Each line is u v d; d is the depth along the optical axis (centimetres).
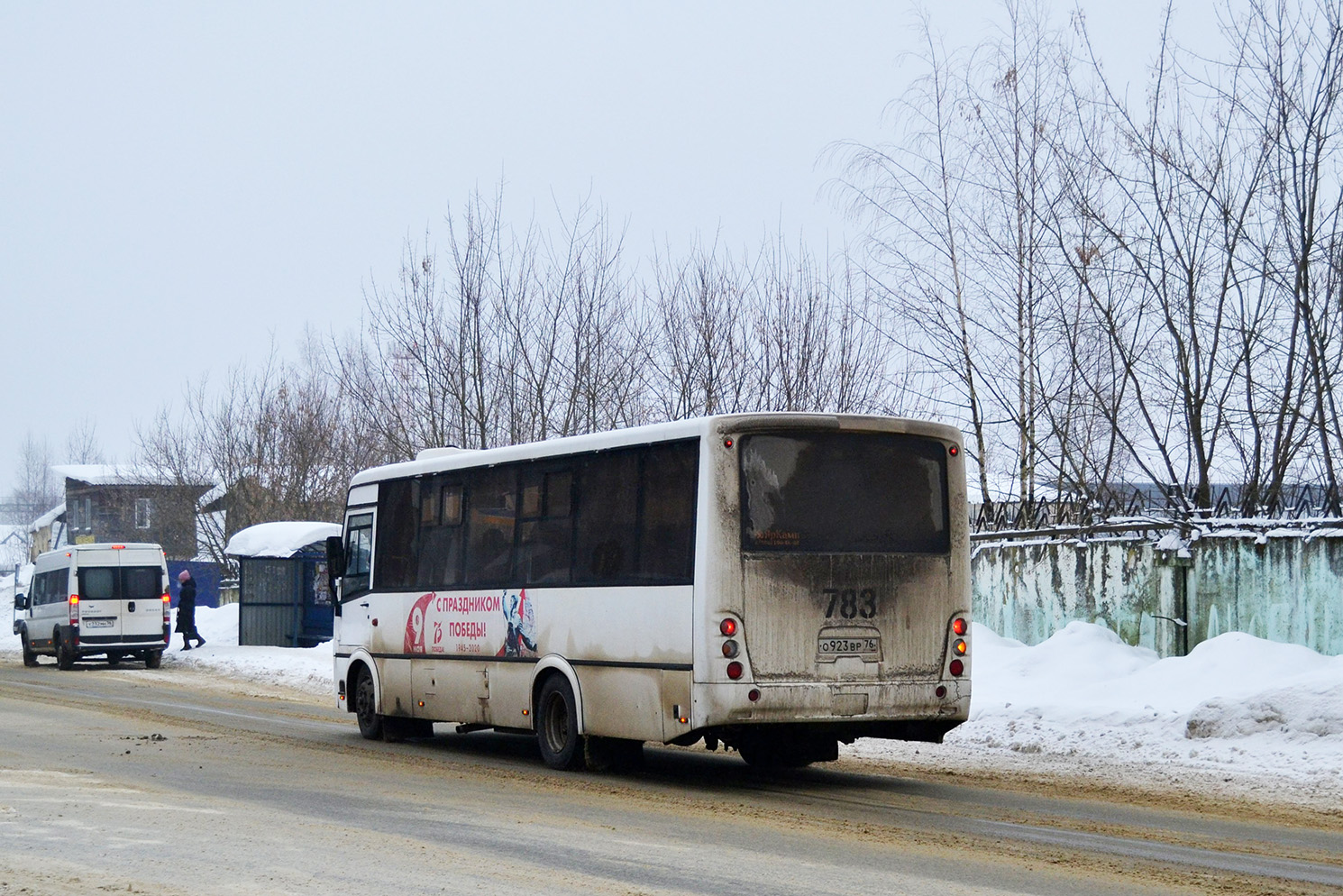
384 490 1706
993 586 2205
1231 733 1420
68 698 2333
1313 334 1933
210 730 1753
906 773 1367
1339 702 1377
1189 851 920
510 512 1454
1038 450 2281
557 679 1358
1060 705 1620
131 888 721
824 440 1213
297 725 1880
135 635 3291
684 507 1199
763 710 1157
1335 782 1227
